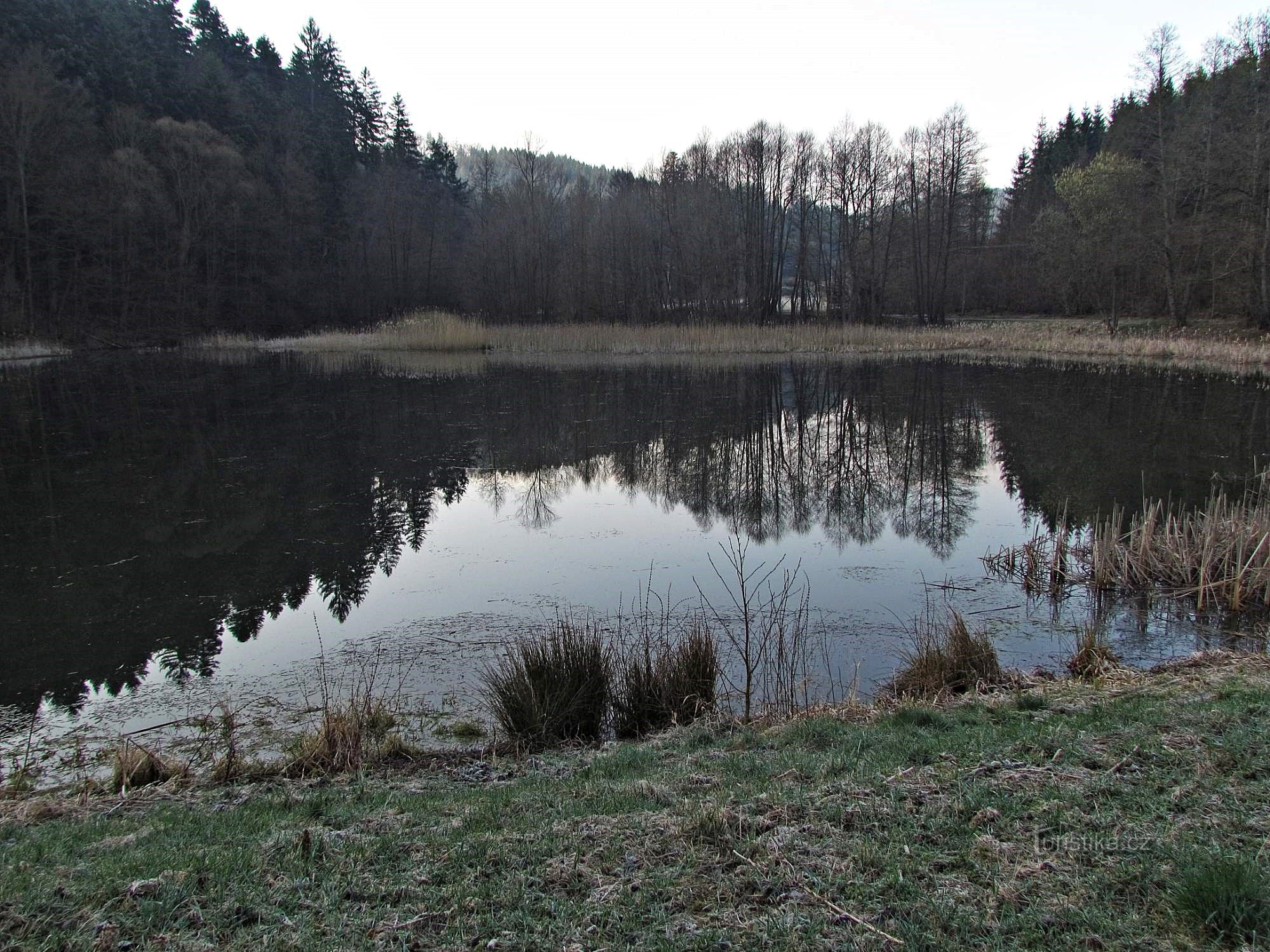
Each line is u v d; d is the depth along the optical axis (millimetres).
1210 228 37031
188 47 67312
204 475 15914
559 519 13086
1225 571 9211
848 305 59250
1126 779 3924
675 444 19047
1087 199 40906
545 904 3146
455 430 20594
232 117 57594
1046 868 3182
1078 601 9148
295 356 40812
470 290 62531
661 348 39906
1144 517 12352
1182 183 38125
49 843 4008
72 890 3318
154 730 6492
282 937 2988
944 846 3416
